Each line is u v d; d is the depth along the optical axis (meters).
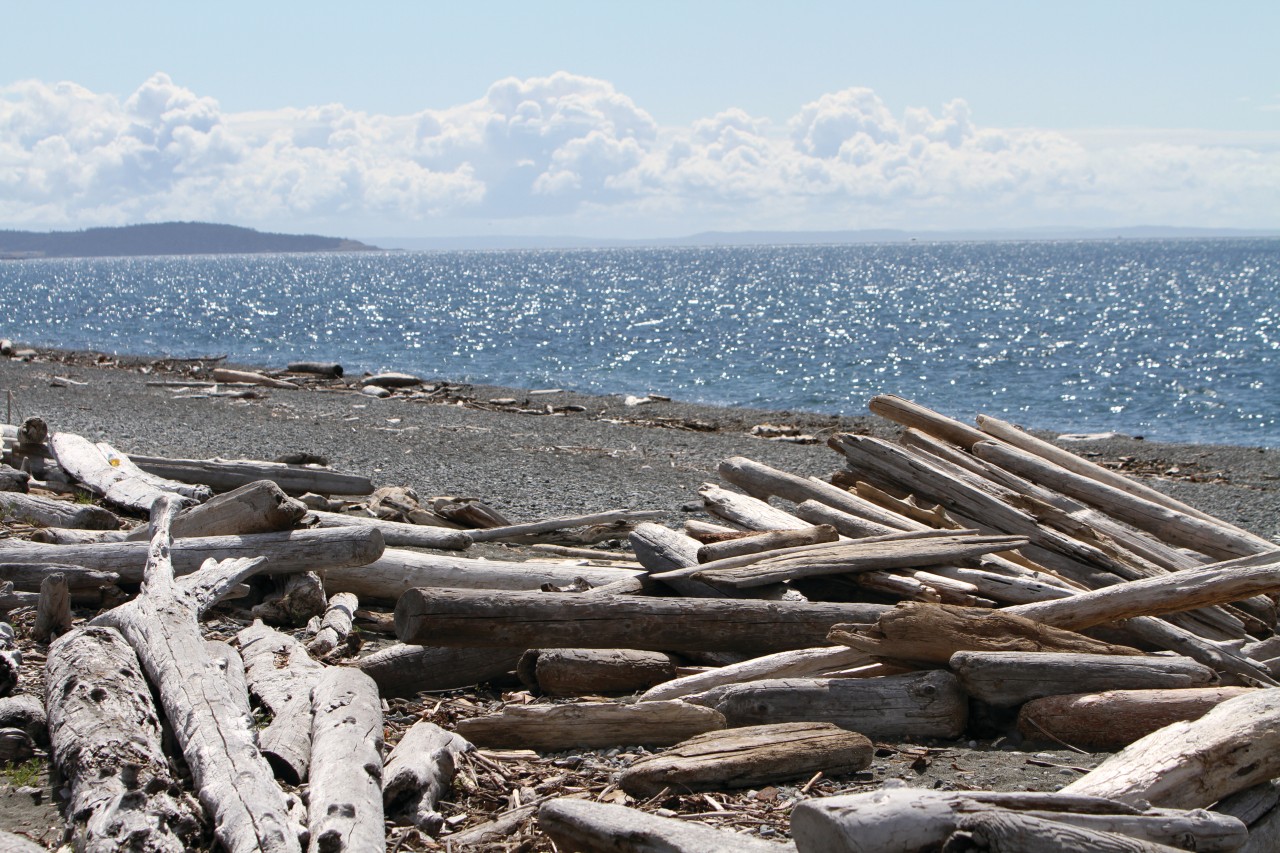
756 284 136.50
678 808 5.21
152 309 91.69
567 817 4.57
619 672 7.08
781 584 8.56
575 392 36.41
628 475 18.19
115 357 42.72
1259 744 5.01
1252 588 7.74
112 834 4.15
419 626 6.93
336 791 4.58
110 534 9.52
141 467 12.51
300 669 6.31
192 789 4.97
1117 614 7.81
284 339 59.97
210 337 61.22
